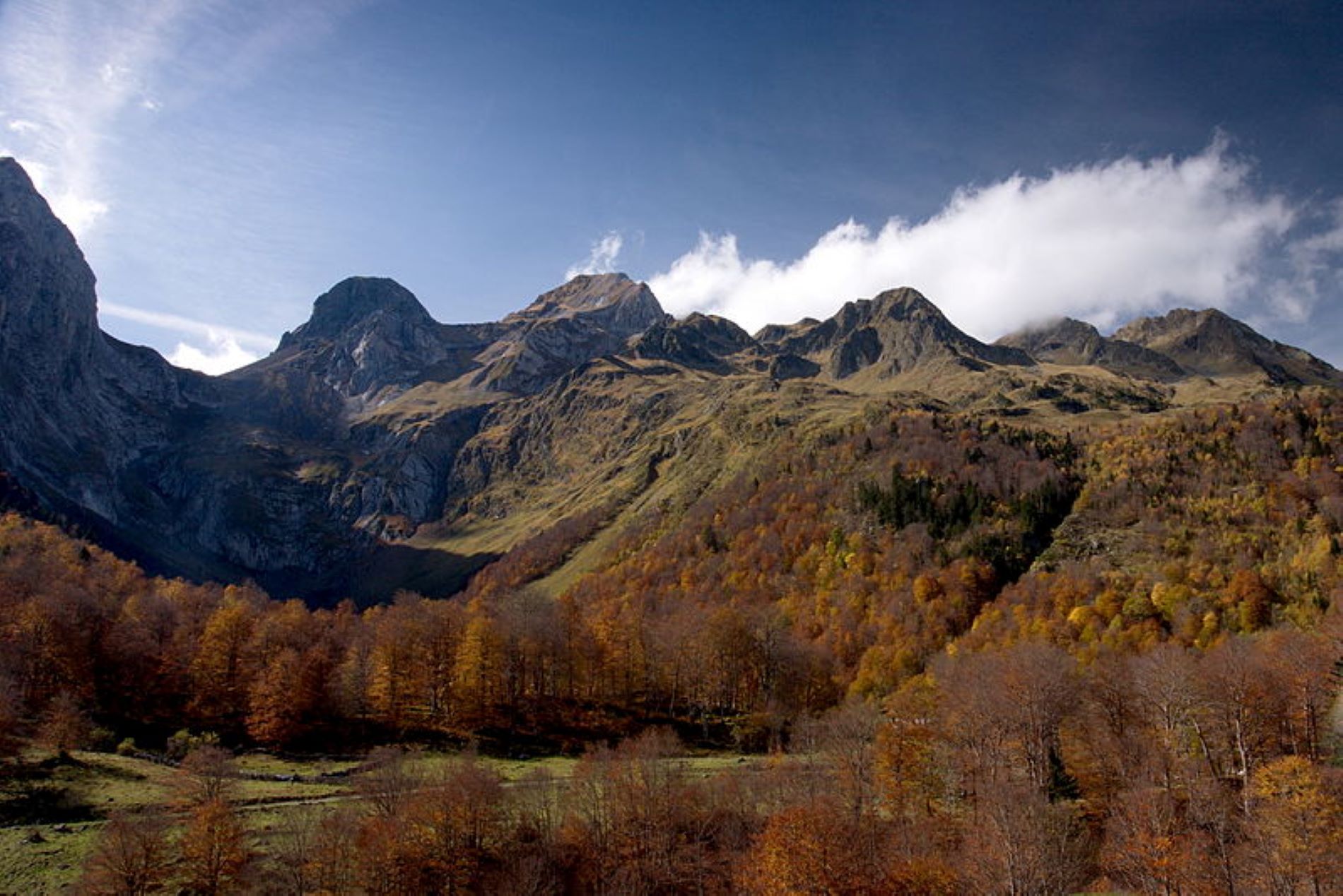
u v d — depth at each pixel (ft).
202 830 231.71
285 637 466.29
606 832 263.49
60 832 249.14
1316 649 318.24
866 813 277.44
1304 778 216.95
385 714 415.03
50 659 377.09
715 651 473.26
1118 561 589.73
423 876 238.68
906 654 491.72
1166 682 299.38
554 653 453.58
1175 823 234.99
